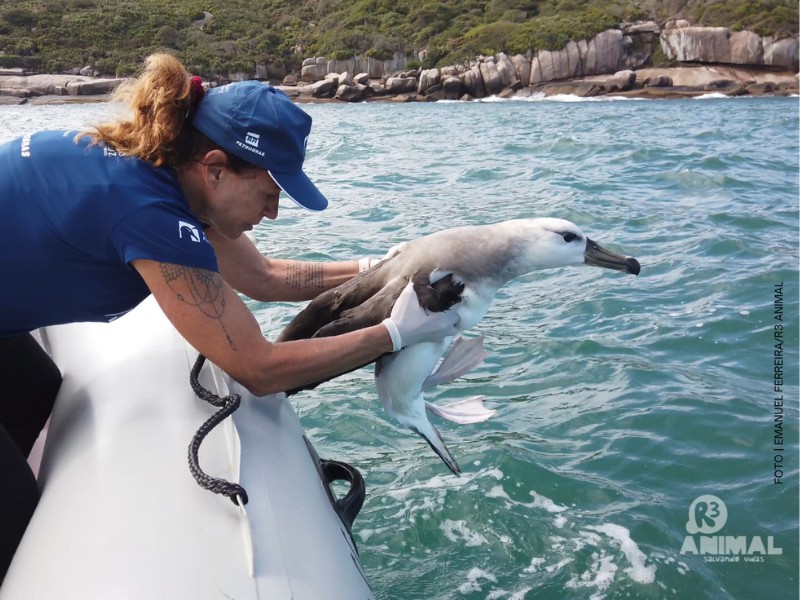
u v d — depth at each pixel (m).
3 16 62.28
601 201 11.02
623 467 4.48
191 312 2.19
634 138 20.27
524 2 67.19
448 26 66.38
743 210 10.49
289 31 68.69
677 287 7.34
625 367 5.69
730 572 3.64
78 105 48.50
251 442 2.37
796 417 4.98
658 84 57.44
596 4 66.06
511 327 6.49
